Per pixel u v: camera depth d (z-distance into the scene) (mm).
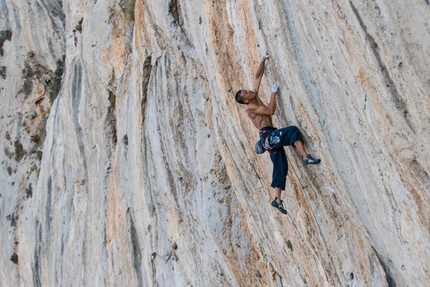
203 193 10891
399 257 5250
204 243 11031
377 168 4965
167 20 11211
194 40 10023
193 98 11305
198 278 11570
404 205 4777
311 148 6363
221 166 10641
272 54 6508
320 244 7188
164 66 12094
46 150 22422
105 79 16766
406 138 4312
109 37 16422
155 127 12555
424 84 3844
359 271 6453
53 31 25625
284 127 6746
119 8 16469
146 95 13227
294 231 7773
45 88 27078
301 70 5773
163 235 13086
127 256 15164
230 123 8711
